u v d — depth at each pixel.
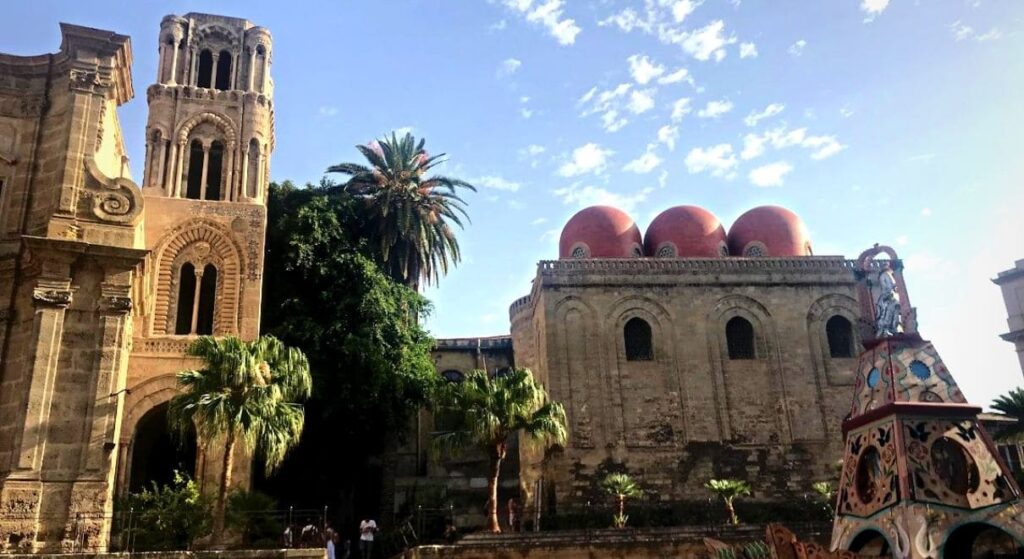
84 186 29.45
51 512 25.38
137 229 30.09
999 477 13.83
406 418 43.03
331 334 40.97
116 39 31.91
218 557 23.66
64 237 28.44
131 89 34.66
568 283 44.03
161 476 38.94
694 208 49.16
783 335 44.38
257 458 38.88
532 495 43.44
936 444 15.13
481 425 33.41
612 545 28.05
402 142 49.75
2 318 27.75
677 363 43.31
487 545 27.73
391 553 36.81
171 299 36.97
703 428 42.34
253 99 41.62
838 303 45.31
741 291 44.91
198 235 38.09
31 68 31.38
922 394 14.57
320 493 44.78
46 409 26.25
